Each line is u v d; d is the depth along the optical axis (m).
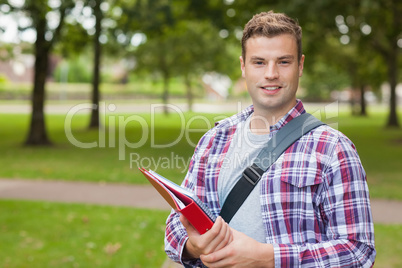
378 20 15.49
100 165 11.88
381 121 33.94
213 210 1.79
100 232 5.96
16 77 54.88
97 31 17.72
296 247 1.50
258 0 13.65
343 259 1.48
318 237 1.58
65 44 19.39
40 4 13.88
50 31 16.30
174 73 31.59
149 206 7.52
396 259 4.96
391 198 8.23
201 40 29.14
